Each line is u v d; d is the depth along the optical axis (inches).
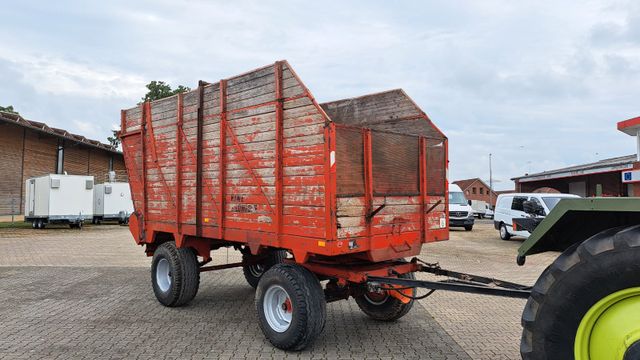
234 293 314.2
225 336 219.9
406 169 214.7
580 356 110.0
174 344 207.6
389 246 203.8
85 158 1315.2
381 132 203.2
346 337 219.9
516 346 208.4
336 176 181.9
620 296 105.3
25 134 1060.5
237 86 225.6
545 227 128.7
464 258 517.3
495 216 775.7
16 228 874.1
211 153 241.0
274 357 191.9
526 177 1218.6
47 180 830.5
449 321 248.8
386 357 193.3
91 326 234.8
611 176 908.0
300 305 191.6
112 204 977.5
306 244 189.5
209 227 241.8
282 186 201.3
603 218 128.5
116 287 332.5
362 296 246.7
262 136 210.8
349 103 267.3
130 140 308.3
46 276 376.8
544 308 113.4
